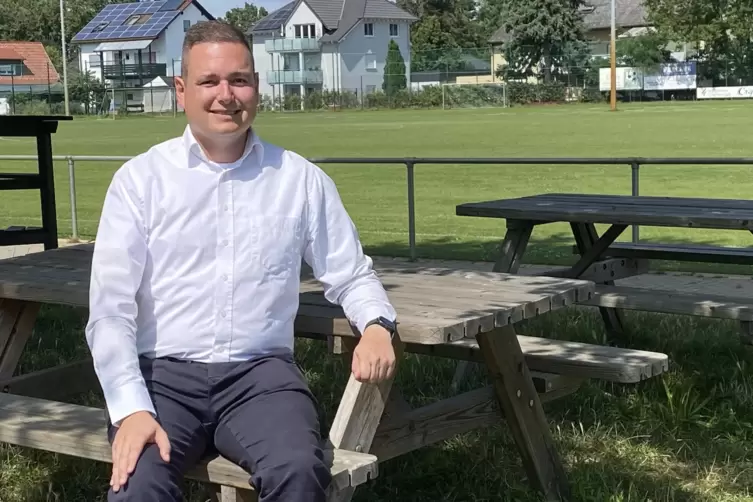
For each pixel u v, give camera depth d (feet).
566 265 30.99
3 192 59.16
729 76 220.84
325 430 10.45
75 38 304.91
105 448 10.00
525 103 232.53
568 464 14.34
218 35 9.85
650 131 105.09
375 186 57.77
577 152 78.18
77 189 59.41
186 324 9.89
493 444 15.21
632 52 229.66
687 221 16.81
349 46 282.36
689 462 14.60
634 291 18.66
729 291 26.17
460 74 270.26
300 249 10.26
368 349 9.86
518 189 53.06
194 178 9.84
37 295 12.83
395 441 11.78
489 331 11.73
